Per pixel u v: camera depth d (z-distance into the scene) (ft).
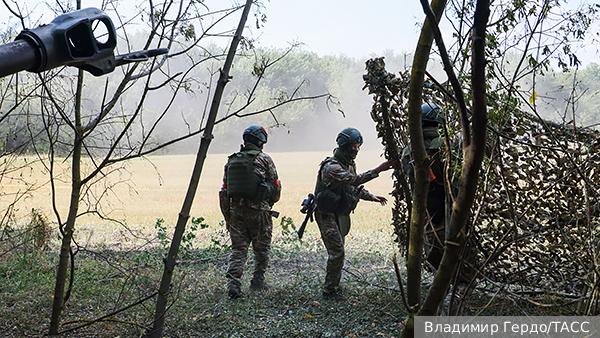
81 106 9.12
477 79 3.80
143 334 10.07
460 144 6.48
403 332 4.82
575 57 5.89
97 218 29.09
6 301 12.26
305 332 10.94
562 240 9.46
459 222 4.28
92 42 3.08
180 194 48.16
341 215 13.56
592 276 7.18
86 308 12.03
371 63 9.82
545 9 5.40
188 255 17.69
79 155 8.59
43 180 45.65
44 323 10.92
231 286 13.51
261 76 8.28
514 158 9.78
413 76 4.36
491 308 10.49
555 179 9.55
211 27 8.45
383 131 10.87
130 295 12.66
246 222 13.99
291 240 20.31
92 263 16.02
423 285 12.52
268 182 14.39
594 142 9.03
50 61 2.84
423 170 4.63
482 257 10.25
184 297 13.17
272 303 13.10
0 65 2.59
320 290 14.24
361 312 12.00
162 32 8.19
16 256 15.87
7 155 9.69
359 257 18.52
